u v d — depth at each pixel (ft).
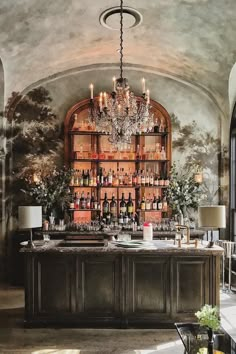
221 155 23.09
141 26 18.08
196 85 22.93
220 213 13.93
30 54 19.33
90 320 14.37
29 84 22.39
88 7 16.14
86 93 23.07
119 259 14.46
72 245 15.48
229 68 19.95
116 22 17.61
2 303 17.71
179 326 10.61
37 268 14.44
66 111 22.95
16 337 13.43
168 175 22.61
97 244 15.55
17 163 22.58
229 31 17.38
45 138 22.80
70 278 14.46
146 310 14.39
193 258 14.38
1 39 17.15
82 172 22.81
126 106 15.31
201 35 18.30
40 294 14.43
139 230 21.44
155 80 23.31
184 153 23.18
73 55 21.01
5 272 22.11
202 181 23.08
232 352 9.21
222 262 21.90
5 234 22.17
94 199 22.43
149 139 23.29
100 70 23.11
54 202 21.91
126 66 22.95
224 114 22.79
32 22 16.66
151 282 14.42
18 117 22.66
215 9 16.08
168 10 16.56
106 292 14.44
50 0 15.28
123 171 22.95
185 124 23.22
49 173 22.70
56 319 14.38
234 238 22.21
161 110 22.97
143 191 22.80
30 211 14.42
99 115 16.01
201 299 14.34
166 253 14.28
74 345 12.71
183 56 20.67
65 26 17.67
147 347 12.55
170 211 22.71
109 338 13.35
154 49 20.65
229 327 14.29
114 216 22.43
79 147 22.97
